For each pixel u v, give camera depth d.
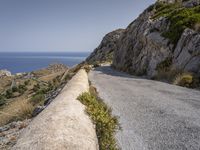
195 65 21.20
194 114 9.91
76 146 3.79
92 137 4.61
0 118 18.05
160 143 7.01
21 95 51.81
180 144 6.84
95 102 7.70
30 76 118.50
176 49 26.42
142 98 14.43
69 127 4.44
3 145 9.07
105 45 112.56
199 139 7.11
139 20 48.38
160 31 33.56
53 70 136.12
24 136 4.04
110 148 6.43
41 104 17.77
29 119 13.37
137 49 41.00
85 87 12.14
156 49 31.89
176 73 22.89
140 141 7.24
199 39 22.62
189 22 27.48
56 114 4.96
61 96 7.38
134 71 38.38
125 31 57.09
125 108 11.85
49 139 3.74
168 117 9.70
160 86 19.53
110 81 26.03
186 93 15.23
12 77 120.56
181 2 42.62
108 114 8.21
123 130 8.34
